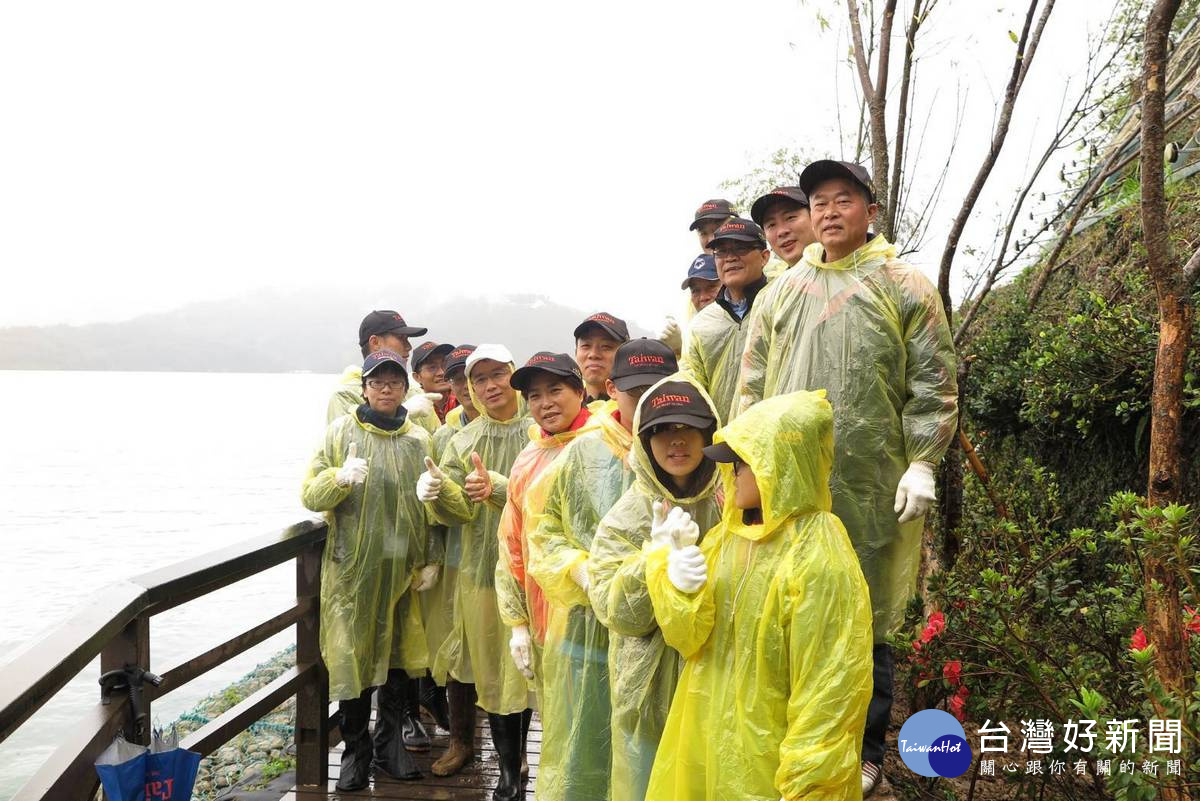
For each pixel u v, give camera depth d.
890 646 3.28
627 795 2.68
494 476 4.24
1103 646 3.42
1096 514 5.00
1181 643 2.63
